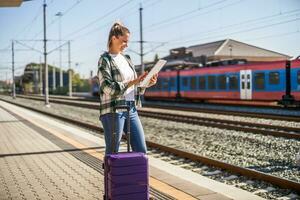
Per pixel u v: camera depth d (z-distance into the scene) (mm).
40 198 5441
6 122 18188
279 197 6082
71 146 10172
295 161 8727
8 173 7062
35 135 12875
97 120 21547
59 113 27719
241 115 21109
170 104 37094
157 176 6660
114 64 4215
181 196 5387
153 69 4066
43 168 7469
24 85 108500
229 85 30609
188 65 38094
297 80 24734
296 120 17875
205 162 8852
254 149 10883
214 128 15742
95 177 6672
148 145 11602
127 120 4250
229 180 7363
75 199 5355
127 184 4031
